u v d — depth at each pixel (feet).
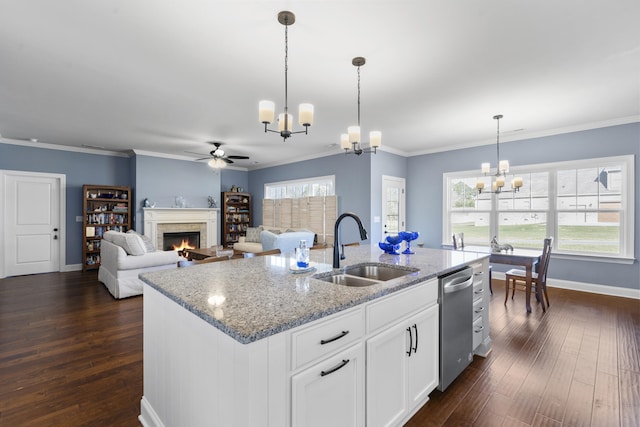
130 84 10.39
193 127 15.58
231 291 4.95
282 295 4.73
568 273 15.51
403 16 6.83
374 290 5.03
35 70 9.39
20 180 18.95
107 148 20.74
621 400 6.61
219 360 3.83
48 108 12.73
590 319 11.39
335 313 4.27
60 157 20.06
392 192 20.38
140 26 7.18
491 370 7.88
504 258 12.84
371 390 4.91
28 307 12.81
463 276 7.40
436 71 9.41
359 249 10.38
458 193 19.42
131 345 9.25
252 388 3.35
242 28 7.27
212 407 4.00
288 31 7.38
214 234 25.13
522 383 7.29
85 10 6.60
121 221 21.50
